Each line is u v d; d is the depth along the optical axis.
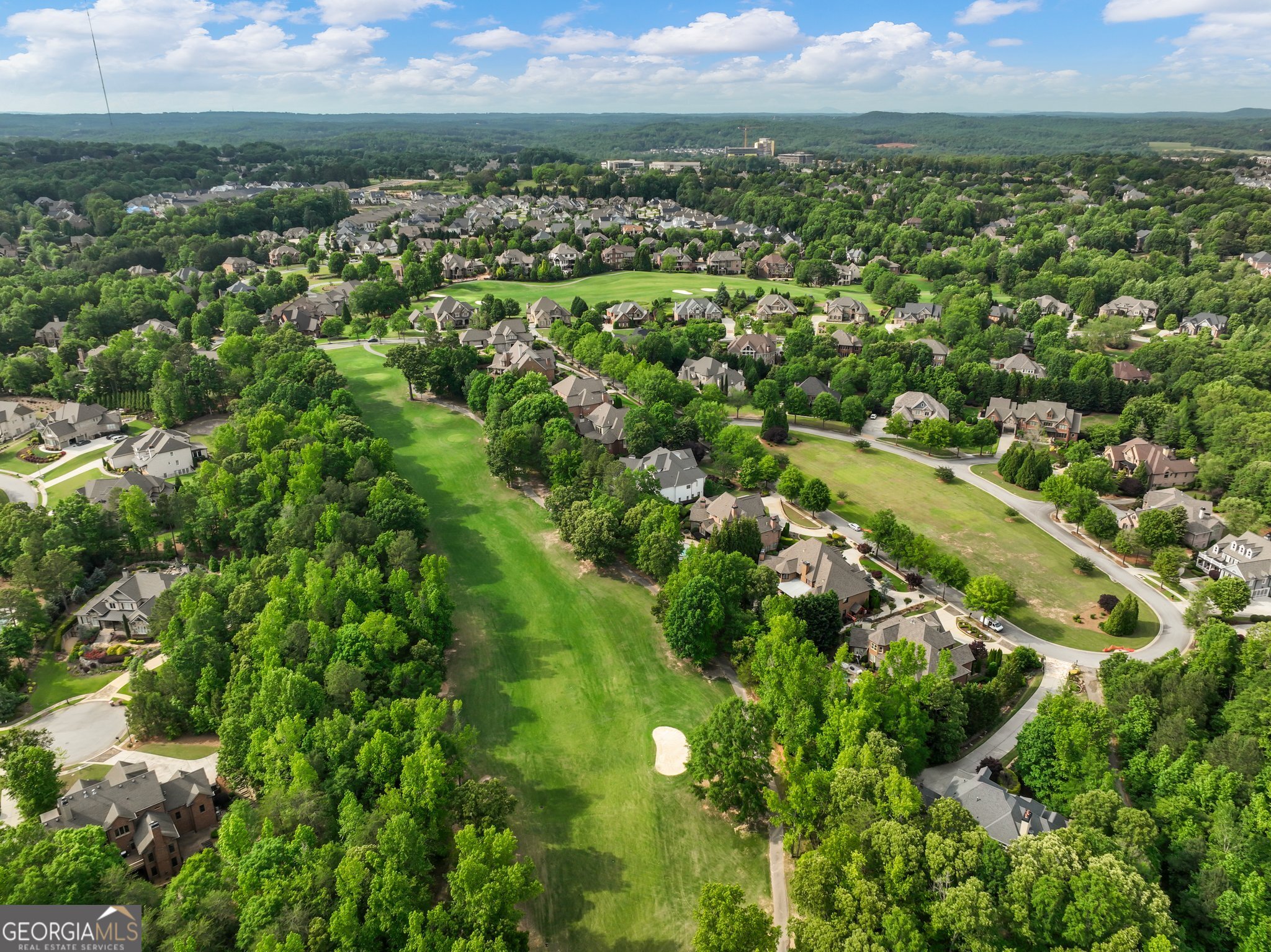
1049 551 139.62
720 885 64.56
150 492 143.62
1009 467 165.75
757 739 82.38
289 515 121.38
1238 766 79.00
